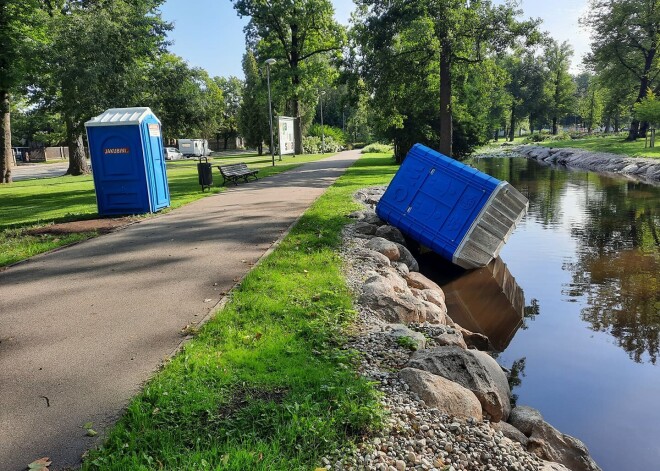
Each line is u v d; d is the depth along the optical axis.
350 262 7.88
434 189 10.73
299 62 49.66
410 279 8.04
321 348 4.70
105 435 3.29
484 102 34.56
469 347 6.57
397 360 4.56
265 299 5.88
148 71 27.34
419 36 24.56
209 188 18.28
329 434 3.27
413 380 3.97
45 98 26.94
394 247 8.89
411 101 29.89
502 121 88.06
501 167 38.53
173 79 28.42
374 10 27.61
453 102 29.33
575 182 27.00
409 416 3.61
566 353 6.78
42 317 5.61
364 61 28.61
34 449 3.17
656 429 4.95
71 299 6.22
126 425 3.39
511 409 4.52
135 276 7.16
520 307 8.64
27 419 3.52
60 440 3.26
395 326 5.35
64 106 23.14
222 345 4.63
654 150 37.47
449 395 3.86
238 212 12.77
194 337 4.86
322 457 3.10
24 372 4.25
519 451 3.56
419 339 4.98
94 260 8.18
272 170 28.19
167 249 8.81
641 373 6.16
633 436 4.83
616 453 4.57
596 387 5.82
